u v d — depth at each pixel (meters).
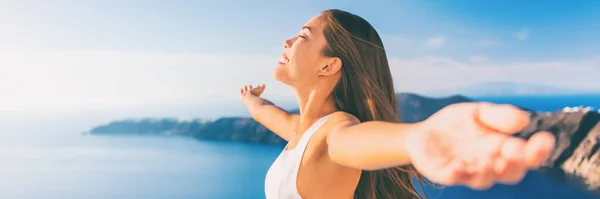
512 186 4.04
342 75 1.10
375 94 1.10
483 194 3.99
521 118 0.35
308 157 0.95
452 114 0.39
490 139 0.35
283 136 1.49
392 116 1.13
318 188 0.96
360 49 1.09
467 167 0.36
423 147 0.39
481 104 0.38
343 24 1.08
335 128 0.79
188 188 4.49
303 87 1.11
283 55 1.13
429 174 0.39
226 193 4.43
